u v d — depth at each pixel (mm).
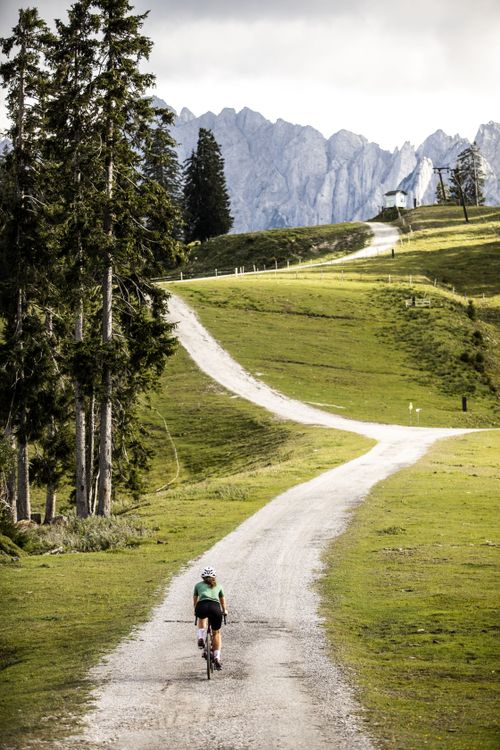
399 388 184125
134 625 37469
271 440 135625
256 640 34656
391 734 23141
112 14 83188
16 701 27016
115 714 25375
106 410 85062
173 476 129125
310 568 49844
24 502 88625
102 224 83250
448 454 110375
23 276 85188
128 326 86562
